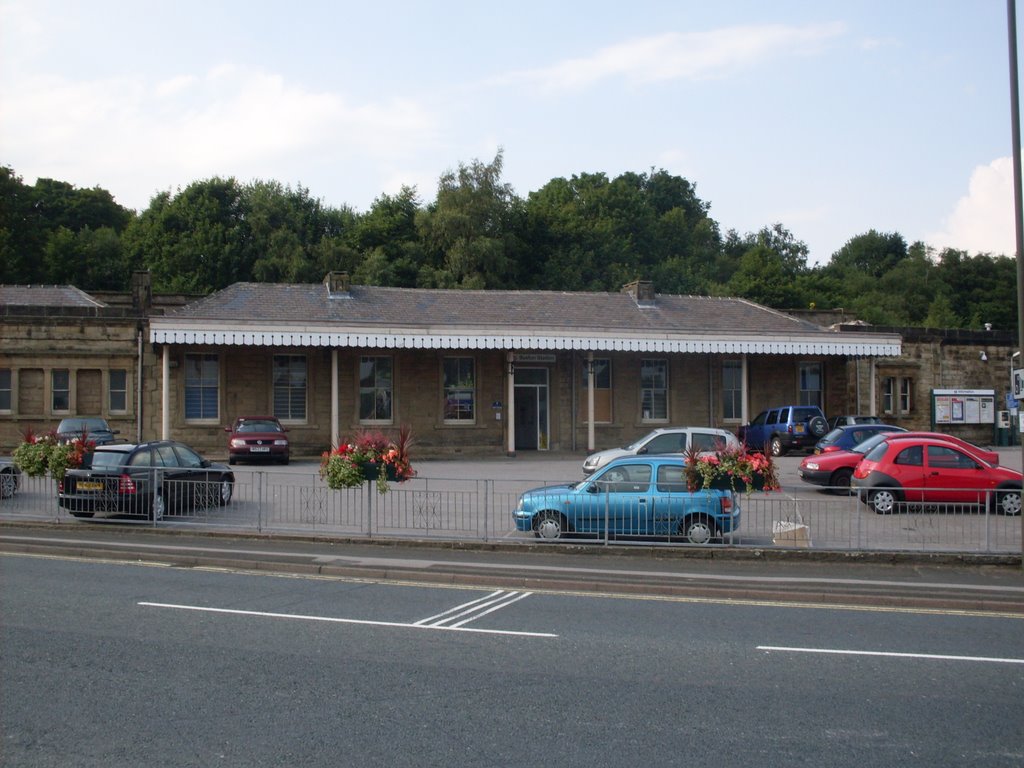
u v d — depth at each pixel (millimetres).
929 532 15148
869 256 100250
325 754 6133
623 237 70312
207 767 5891
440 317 33594
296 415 32719
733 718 7000
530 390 34719
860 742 6512
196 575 12977
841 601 11797
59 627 9578
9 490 17922
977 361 40375
